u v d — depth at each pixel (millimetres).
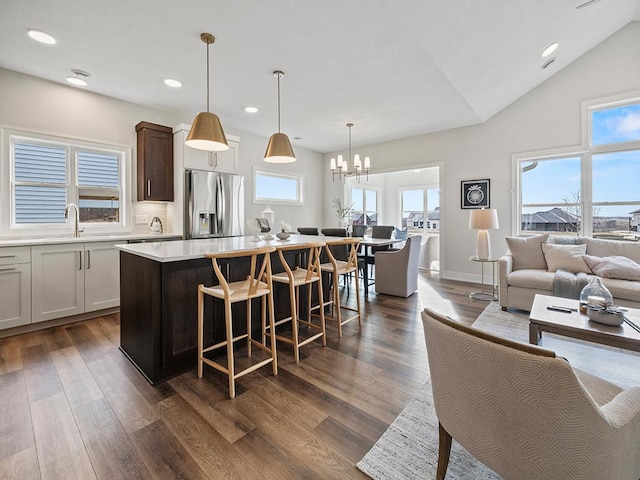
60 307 3041
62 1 2125
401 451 1407
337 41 2623
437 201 7613
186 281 2148
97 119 3713
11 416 1657
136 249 2254
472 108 4191
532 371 786
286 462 1348
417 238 4273
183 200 4023
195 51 2775
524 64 3613
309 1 2143
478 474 1273
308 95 3760
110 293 3385
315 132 5367
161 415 1671
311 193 6750
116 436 1510
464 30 2670
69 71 3156
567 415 782
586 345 2525
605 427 806
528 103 4418
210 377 2076
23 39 2588
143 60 2932
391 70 3123
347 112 4367
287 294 2936
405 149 5680
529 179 4527
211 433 1531
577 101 4059
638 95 3662
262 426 1581
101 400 1808
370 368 2189
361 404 1766
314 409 1720
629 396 973
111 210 3922
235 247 2396
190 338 2184
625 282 2873
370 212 8211
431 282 5000
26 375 2090
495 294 4184
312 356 2383
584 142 4016
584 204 4078
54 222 3500
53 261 2998
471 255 4996
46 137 3363
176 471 1301
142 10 2223
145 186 3918
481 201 4824
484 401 927
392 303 3834
